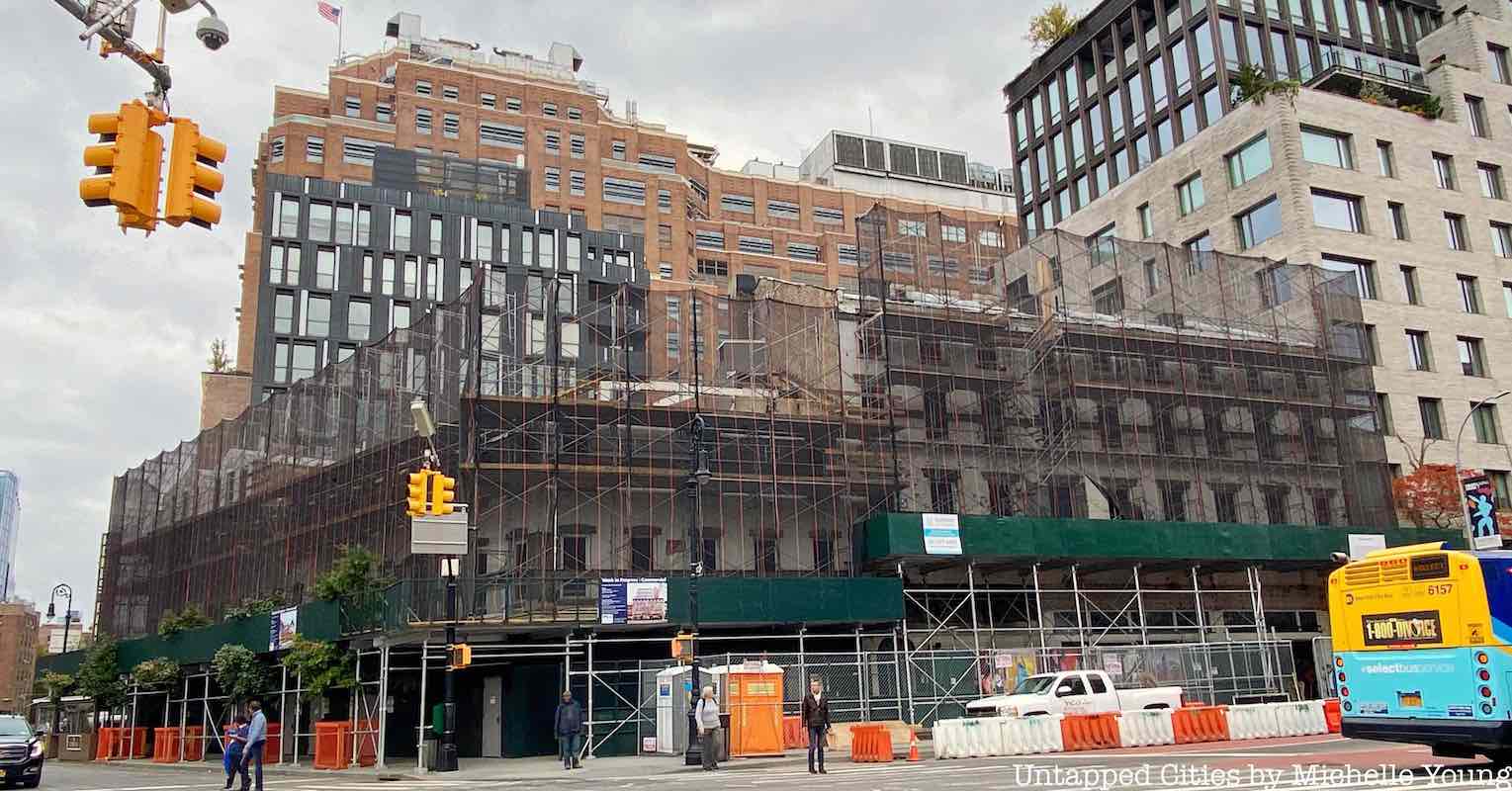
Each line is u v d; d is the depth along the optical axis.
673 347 60.75
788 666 32.50
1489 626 16.11
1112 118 68.00
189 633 45.62
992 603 41.84
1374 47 64.12
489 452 36.94
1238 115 55.72
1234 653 38.72
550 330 50.06
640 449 38.72
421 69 97.88
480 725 36.47
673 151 109.06
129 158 10.49
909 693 34.28
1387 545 43.91
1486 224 57.00
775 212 116.06
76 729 59.78
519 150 99.12
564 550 37.44
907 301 44.34
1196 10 61.12
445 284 84.88
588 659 32.81
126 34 10.63
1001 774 19.59
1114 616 43.47
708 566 38.78
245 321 85.44
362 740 33.50
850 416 41.78
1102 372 45.03
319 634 34.59
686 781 21.61
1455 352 54.06
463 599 31.98
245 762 21.12
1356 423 48.50
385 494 37.41
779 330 44.25
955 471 42.12
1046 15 74.00
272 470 47.25
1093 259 50.50
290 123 91.31
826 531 40.34
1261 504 45.97
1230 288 48.91
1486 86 59.91
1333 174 53.28
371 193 84.94
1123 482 43.84
